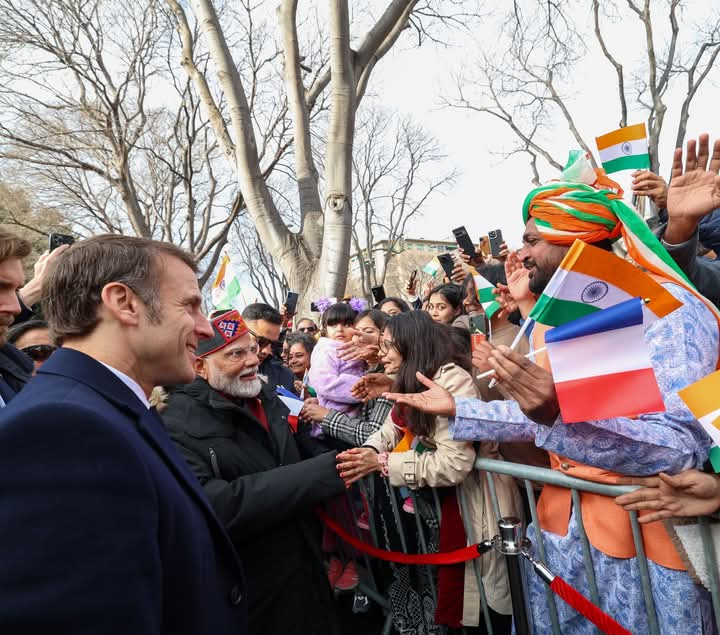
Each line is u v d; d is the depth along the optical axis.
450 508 2.17
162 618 1.11
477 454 2.11
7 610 0.82
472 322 3.51
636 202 2.47
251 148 9.22
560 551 1.79
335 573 2.84
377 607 2.94
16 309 1.69
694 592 1.49
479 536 2.09
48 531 0.87
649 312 1.42
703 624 1.50
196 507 1.29
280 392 3.04
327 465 2.12
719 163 1.81
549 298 1.23
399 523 2.45
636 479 1.41
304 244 9.48
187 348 1.31
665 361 1.41
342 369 3.09
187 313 1.30
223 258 4.50
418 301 6.23
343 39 8.16
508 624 2.19
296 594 2.11
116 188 14.62
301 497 2.03
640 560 1.56
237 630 1.34
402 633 2.53
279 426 2.37
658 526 1.53
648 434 1.31
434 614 2.33
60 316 1.24
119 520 0.94
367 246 25.56
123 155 14.47
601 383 1.19
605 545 1.64
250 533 2.00
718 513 1.38
